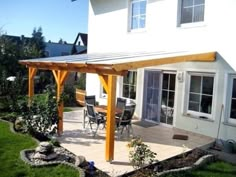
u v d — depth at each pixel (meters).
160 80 16.98
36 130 13.99
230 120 13.42
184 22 15.44
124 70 10.06
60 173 9.31
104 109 15.27
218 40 13.52
